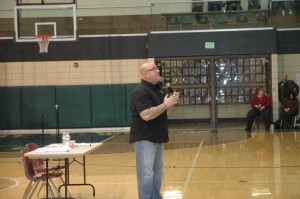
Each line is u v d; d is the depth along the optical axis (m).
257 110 16.53
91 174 9.38
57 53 18.47
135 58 18.34
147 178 5.25
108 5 19.28
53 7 16.16
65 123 18.34
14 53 18.53
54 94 18.39
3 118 18.48
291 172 8.96
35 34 17.64
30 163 6.75
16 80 18.55
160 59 17.97
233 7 18.34
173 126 18.73
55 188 6.96
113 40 18.41
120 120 18.28
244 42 17.77
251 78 18.73
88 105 18.33
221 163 10.23
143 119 5.20
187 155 11.53
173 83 19.09
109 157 11.63
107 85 18.36
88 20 18.69
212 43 17.84
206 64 18.95
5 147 14.21
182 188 7.79
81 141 15.10
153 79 5.38
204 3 18.50
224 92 18.94
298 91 16.98
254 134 15.51
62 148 6.68
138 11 18.62
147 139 5.27
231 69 18.80
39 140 15.93
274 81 17.67
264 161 10.31
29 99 18.47
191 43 17.89
